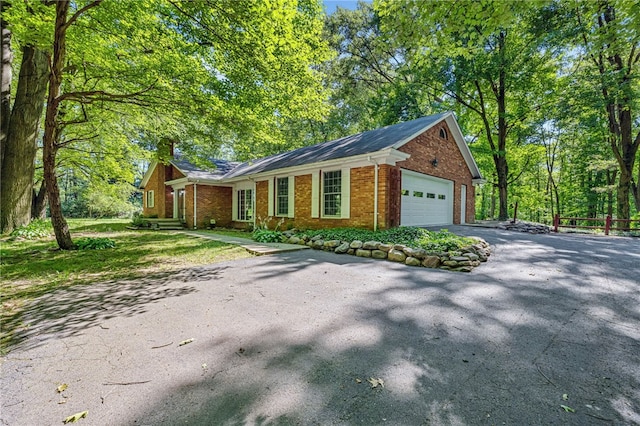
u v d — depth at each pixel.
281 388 1.95
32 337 2.70
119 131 12.31
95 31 6.37
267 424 1.62
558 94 13.28
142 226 15.58
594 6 5.27
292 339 2.65
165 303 3.60
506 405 1.78
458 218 13.27
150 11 6.27
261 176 13.37
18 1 5.43
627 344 2.54
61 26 5.96
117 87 7.96
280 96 7.79
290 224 11.91
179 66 7.03
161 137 11.41
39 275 4.95
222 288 4.20
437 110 17.70
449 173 12.63
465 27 4.43
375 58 20.27
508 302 3.55
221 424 1.63
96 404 1.80
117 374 2.12
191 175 15.47
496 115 17.69
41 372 2.14
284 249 7.22
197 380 2.04
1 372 2.14
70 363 2.26
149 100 7.46
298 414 1.70
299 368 2.18
